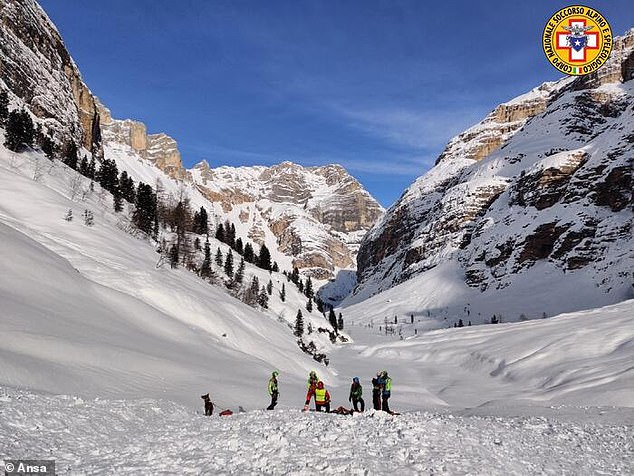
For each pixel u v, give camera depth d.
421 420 16.06
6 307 27.77
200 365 37.62
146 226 117.50
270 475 9.28
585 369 63.84
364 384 71.88
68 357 24.89
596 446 15.42
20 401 13.09
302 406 33.06
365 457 10.75
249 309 85.94
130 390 24.22
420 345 141.38
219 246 178.00
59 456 9.80
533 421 19.81
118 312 41.62
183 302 56.00
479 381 82.94
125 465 9.38
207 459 10.05
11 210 66.44
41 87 182.12
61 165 128.50
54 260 42.34
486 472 10.34
